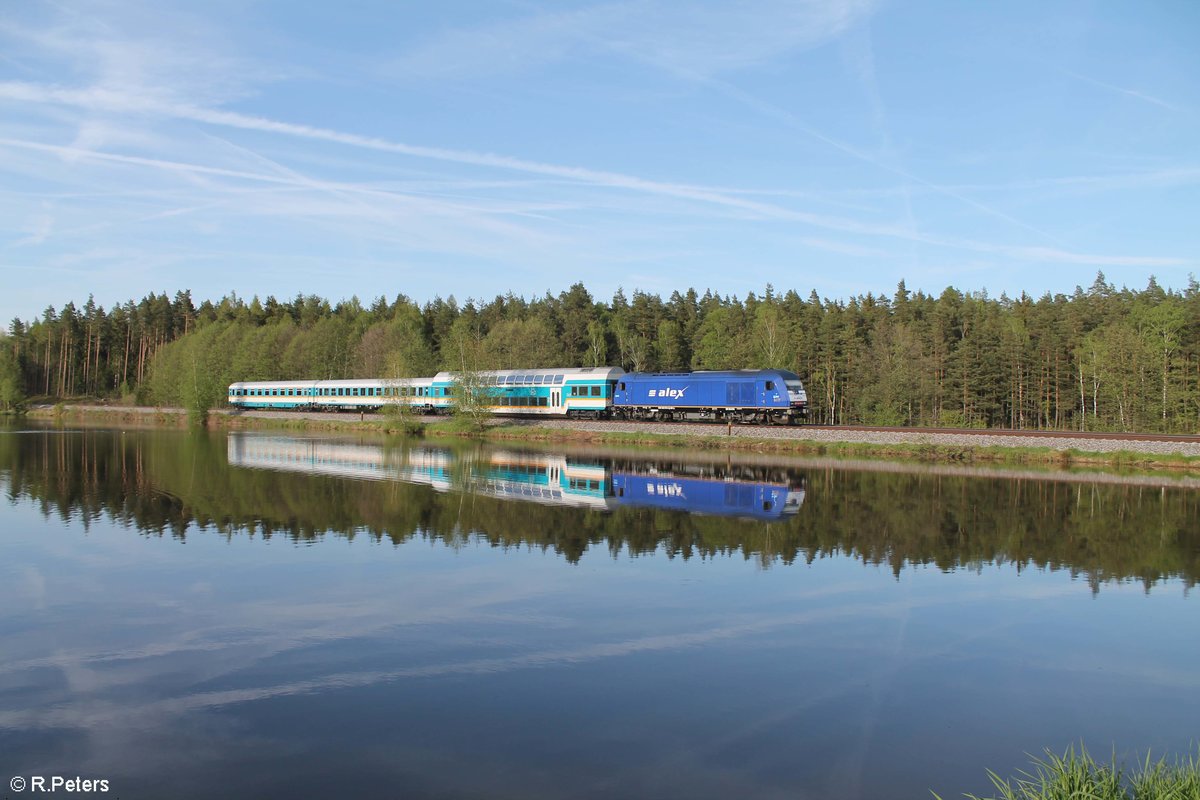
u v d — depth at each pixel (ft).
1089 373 266.57
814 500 122.31
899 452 183.32
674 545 90.84
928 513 111.86
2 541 91.45
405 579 75.61
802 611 67.00
